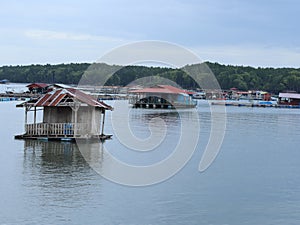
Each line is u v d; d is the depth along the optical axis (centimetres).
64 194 2119
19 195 2070
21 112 6988
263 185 2478
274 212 2005
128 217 1859
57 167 2667
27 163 2741
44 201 2000
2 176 2402
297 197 2250
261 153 3581
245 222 1870
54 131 3556
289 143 4262
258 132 5206
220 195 2245
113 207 1972
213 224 1834
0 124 5047
